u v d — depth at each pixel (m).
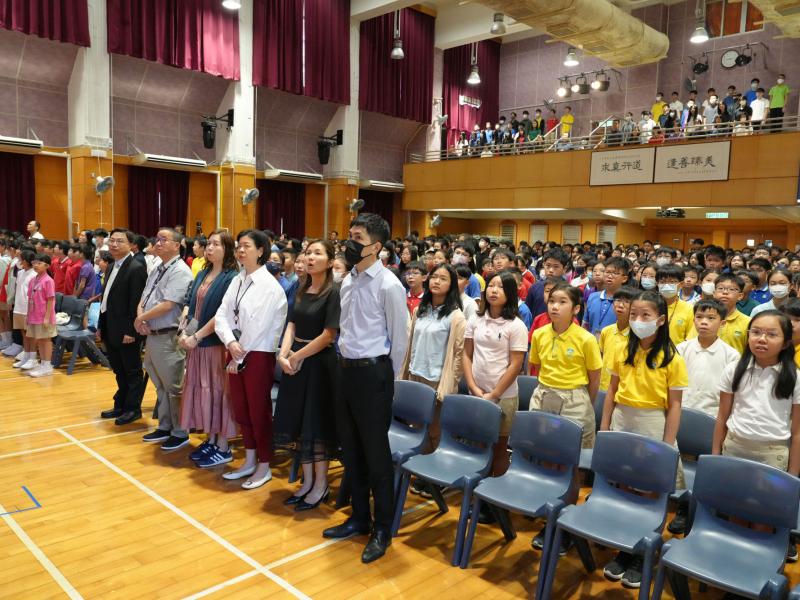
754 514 2.35
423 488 3.78
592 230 15.97
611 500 2.71
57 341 6.70
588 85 15.94
